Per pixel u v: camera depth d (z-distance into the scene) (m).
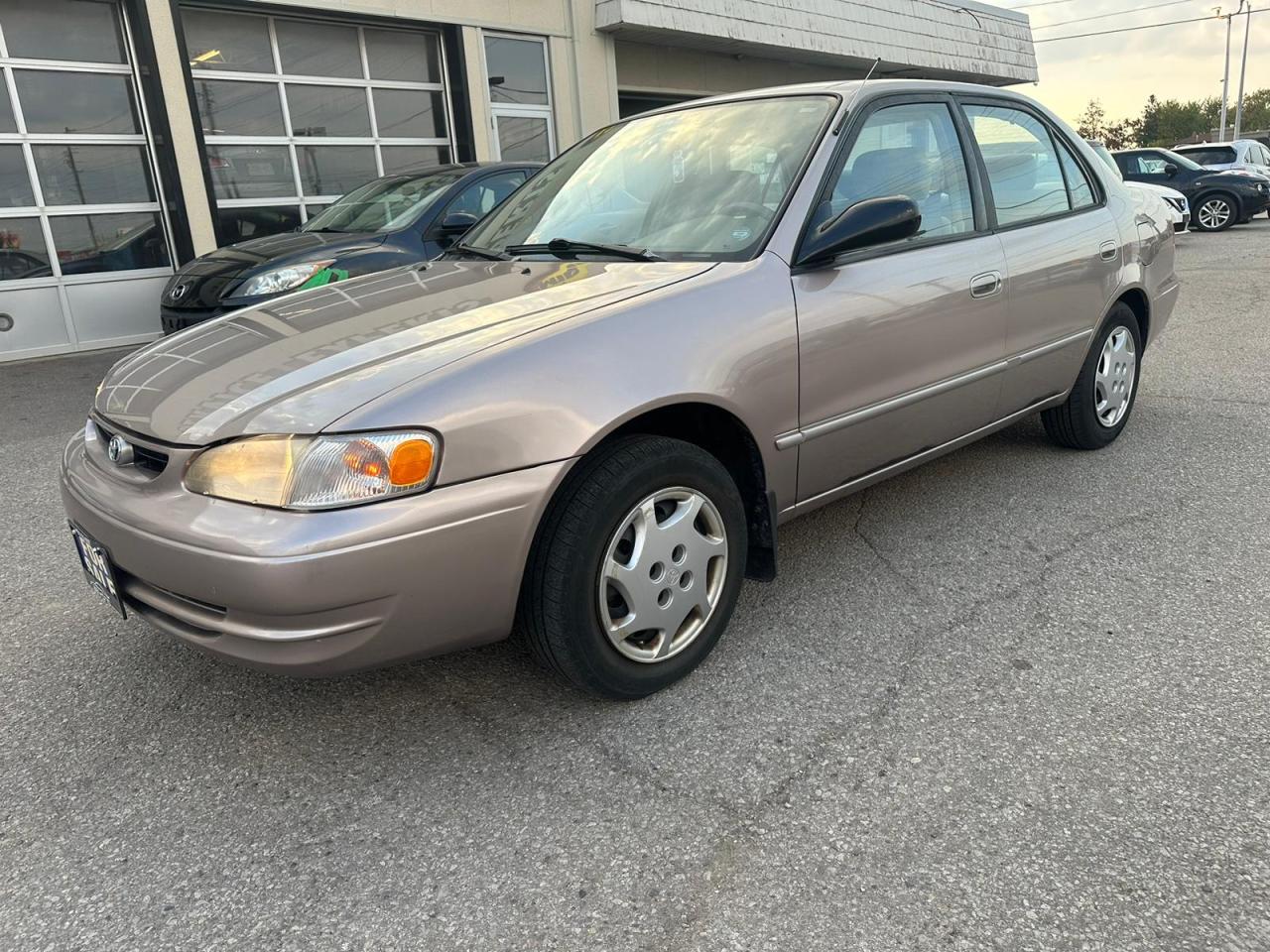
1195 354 6.27
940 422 3.14
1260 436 4.33
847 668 2.54
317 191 9.86
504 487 2.03
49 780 2.23
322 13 9.31
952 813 1.95
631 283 2.44
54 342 8.55
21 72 8.08
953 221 3.15
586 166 3.33
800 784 2.08
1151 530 3.33
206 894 1.85
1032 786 2.02
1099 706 2.30
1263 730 2.17
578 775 2.15
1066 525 3.43
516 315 2.30
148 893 1.86
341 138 9.91
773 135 2.89
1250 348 6.34
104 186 8.63
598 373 2.17
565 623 2.19
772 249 2.57
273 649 1.92
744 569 2.62
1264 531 3.27
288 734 2.39
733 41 12.34
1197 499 3.60
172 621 2.13
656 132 3.24
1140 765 2.07
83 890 1.88
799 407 2.59
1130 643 2.59
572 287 2.48
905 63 15.25
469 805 2.07
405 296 2.65
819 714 2.34
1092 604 2.82
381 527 1.89
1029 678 2.44
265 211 9.52
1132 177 17.05
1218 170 16.27
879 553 3.27
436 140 10.66
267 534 1.86
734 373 2.39
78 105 8.39
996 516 3.54
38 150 8.24
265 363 2.26
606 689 2.34
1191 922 1.64
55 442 5.37
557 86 11.25
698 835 1.94
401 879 1.87
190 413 2.12
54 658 2.82
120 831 2.05
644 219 2.89
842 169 2.79
